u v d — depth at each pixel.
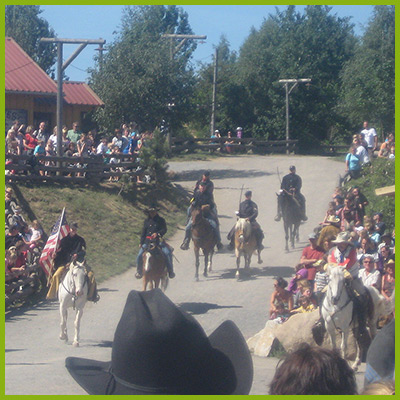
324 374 2.94
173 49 34.44
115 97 32.88
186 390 3.11
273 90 56.16
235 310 15.80
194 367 3.12
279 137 56.25
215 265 21.00
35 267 18.22
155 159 27.25
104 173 26.12
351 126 58.12
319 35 58.25
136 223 24.16
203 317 15.17
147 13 37.25
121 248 21.92
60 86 24.33
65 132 27.48
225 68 58.00
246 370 3.32
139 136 29.88
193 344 3.13
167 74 33.41
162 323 3.09
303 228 25.05
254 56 57.69
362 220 19.72
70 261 13.56
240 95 56.03
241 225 19.05
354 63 46.34
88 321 15.38
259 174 34.81
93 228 22.42
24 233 19.22
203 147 42.91
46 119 35.66
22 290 17.67
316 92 56.88
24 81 32.94
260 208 28.23
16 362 11.13
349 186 27.14
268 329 12.84
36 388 8.38
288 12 62.56
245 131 56.78
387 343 3.94
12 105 32.44
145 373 3.06
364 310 11.30
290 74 55.56
